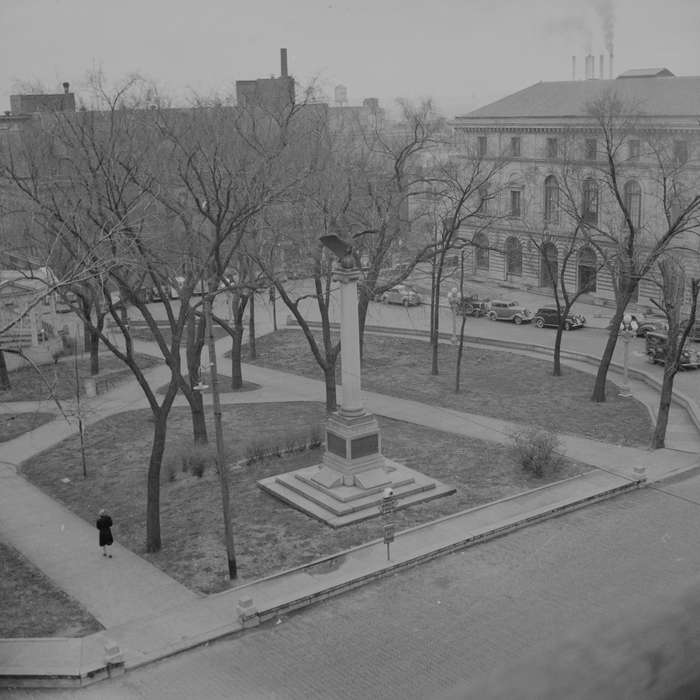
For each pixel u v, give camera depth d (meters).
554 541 26.23
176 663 20.42
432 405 41.53
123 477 32.91
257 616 21.98
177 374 26.02
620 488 30.03
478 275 76.94
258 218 36.09
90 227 31.64
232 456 33.91
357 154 51.59
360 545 25.88
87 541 27.17
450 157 71.25
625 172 59.84
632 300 65.25
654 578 23.55
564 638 2.19
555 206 67.62
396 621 21.92
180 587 23.80
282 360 52.50
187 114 42.28
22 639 21.23
